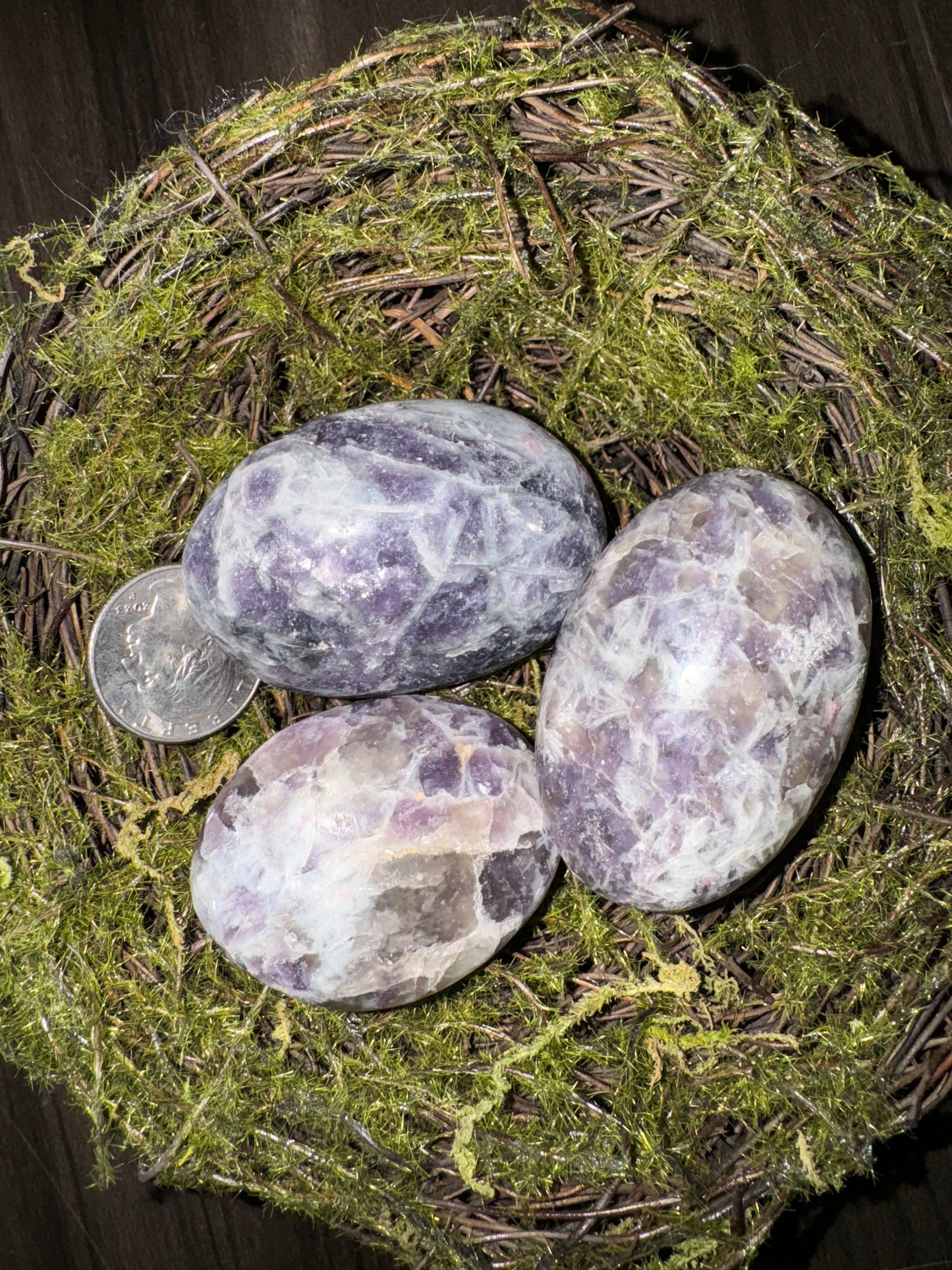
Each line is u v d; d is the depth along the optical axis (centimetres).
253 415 21
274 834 19
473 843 19
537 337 21
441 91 19
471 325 20
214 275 20
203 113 22
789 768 18
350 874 18
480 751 19
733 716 18
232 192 20
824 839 20
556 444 20
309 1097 20
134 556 21
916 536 19
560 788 18
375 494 18
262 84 22
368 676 19
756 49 22
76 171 22
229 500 19
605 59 19
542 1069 20
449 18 22
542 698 19
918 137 22
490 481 19
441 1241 19
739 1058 20
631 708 18
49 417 20
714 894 18
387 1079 20
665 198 20
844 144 22
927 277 19
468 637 19
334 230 20
